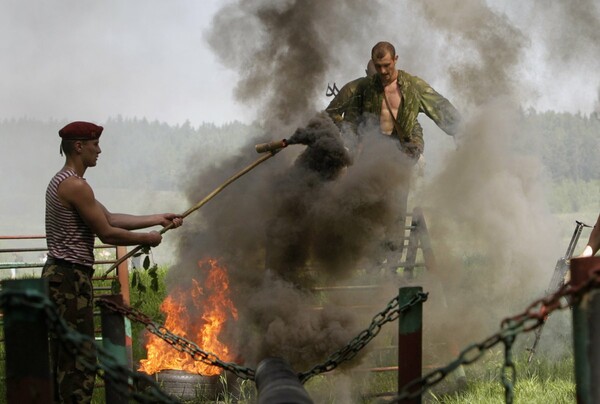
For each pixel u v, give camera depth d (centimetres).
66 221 603
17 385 348
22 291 343
